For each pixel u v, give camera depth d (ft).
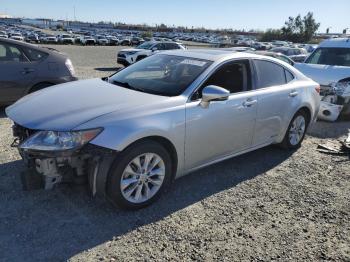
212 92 12.50
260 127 15.81
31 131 11.41
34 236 10.33
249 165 16.55
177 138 12.35
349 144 20.27
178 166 12.86
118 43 198.39
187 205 12.59
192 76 13.55
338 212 12.87
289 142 18.33
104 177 11.02
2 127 19.77
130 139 10.96
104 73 53.57
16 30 267.80
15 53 22.39
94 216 11.48
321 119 26.25
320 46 31.04
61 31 363.56
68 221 11.12
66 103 12.00
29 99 13.07
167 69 14.51
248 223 11.75
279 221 12.01
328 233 11.52
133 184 11.71
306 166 16.94
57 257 9.59
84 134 10.52
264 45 145.28
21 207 11.69
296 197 13.78
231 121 14.15
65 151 10.41
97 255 9.75
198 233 11.02
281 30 280.51
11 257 9.45
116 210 11.90
